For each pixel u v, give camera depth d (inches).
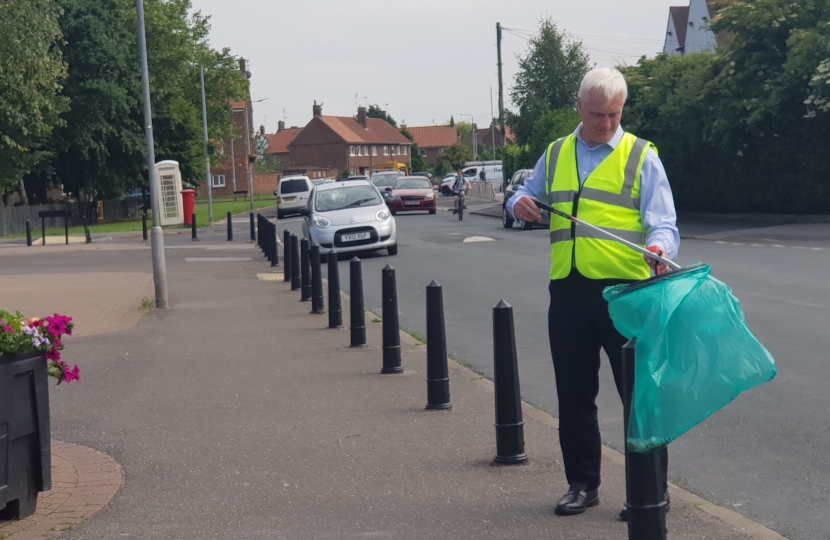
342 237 849.5
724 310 145.5
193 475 227.3
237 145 4370.1
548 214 192.9
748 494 203.3
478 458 233.9
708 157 1138.0
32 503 198.8
